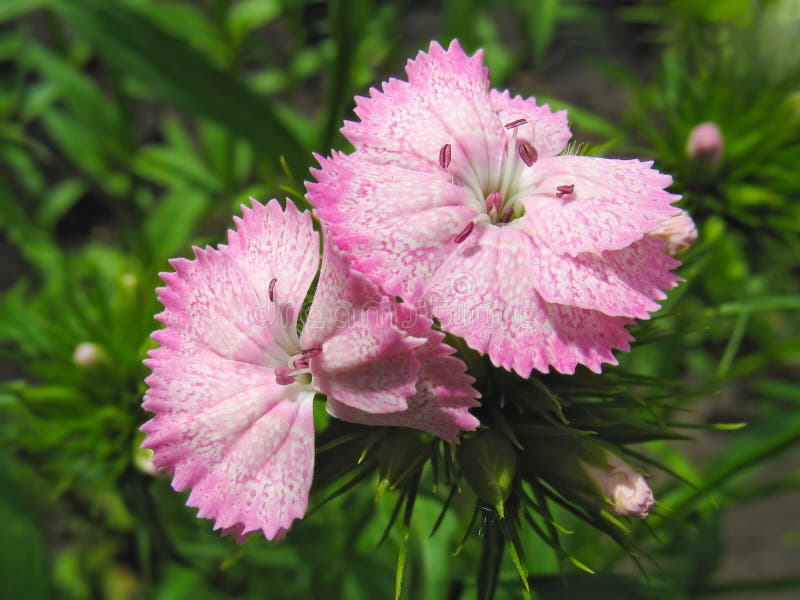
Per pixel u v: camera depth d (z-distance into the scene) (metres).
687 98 0.13
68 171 0.20
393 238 0.08
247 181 0.19
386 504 0.11
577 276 0.08
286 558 0.13
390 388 0.07
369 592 0.13
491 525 0.09
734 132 0.12
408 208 0.08
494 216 0.08
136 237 0.16
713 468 0.14
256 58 0.20
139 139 0.20
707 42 0.14
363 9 0.15
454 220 0.08
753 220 0.12
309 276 0.08
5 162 0.18
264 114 0.13
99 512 0.15
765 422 0.15
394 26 0.19
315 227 0.08
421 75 0.08
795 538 0.17
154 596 0.13
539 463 0.08
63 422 0.11
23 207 0.18
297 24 0.18
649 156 0.13
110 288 0.15
